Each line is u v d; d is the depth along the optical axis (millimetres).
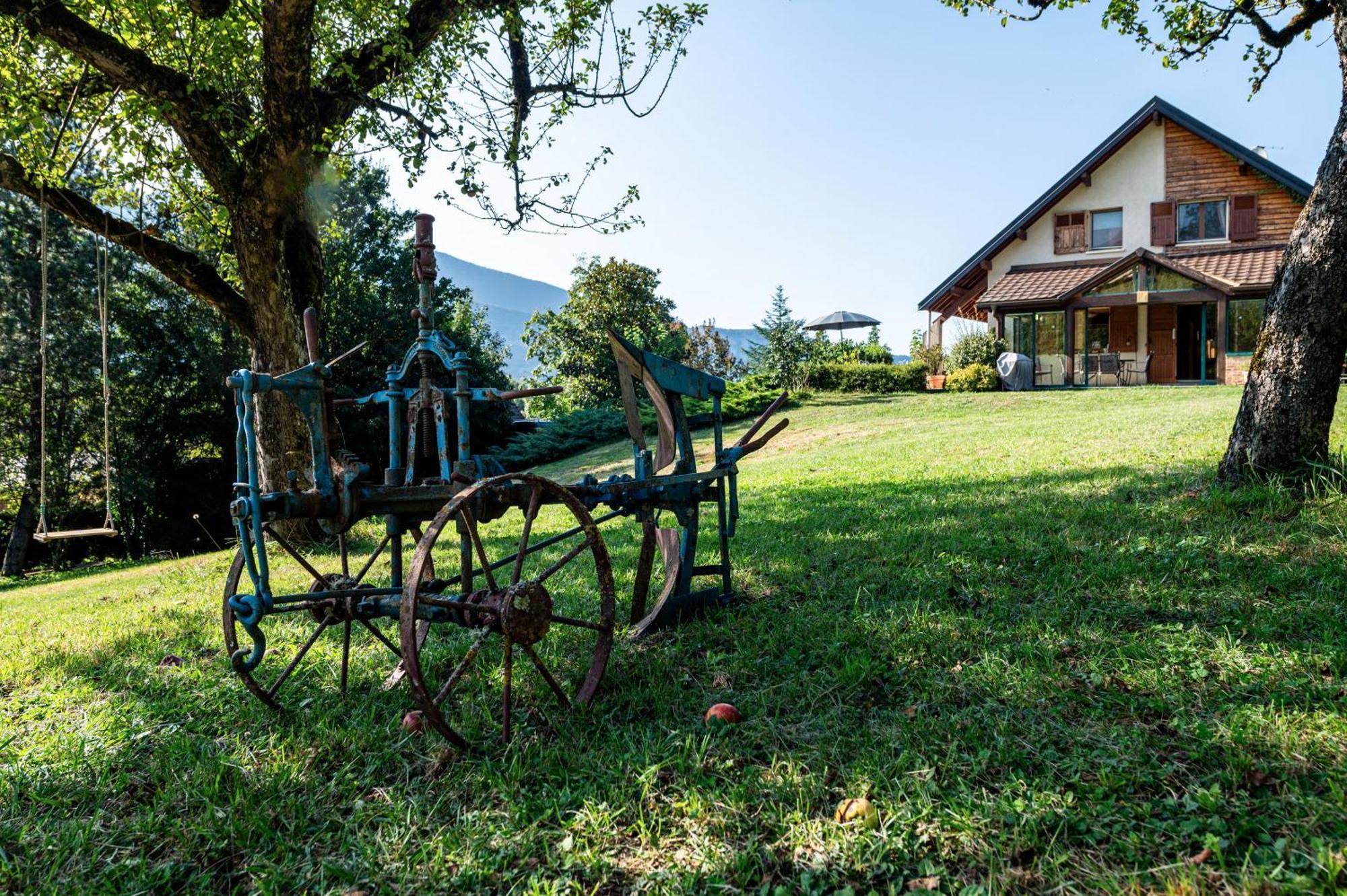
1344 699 3025
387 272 33250
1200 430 10406
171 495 30422
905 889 2275
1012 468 9570
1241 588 4363
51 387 26375
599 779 2996
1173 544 5238
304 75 9109
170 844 2816
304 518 3578
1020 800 2572
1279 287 6109
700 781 2914
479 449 33094
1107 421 13648
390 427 3977
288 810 2949
